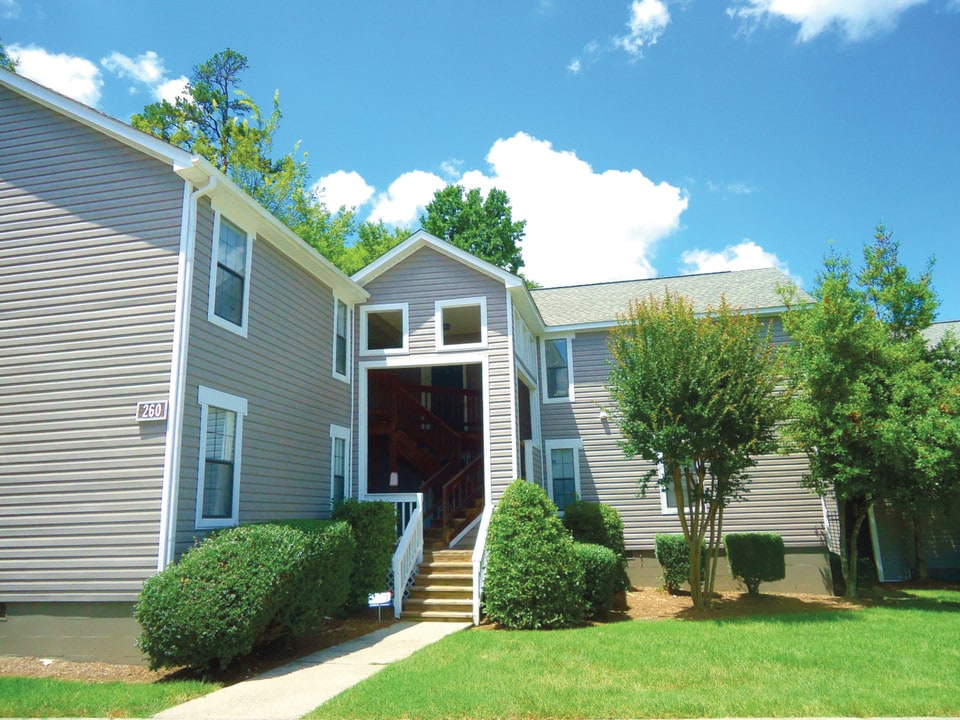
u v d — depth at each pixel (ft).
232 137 102.42
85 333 29.73
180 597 23.65
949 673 21.99
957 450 38.04
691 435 36.63
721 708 18.38
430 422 62.28
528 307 52.49
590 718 18.04
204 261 31.07
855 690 20.03
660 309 41.04
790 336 50.88
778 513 51.96
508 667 23.71
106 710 19.84
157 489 27.40
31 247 31.32
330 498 43.86
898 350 42.14
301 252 40.04
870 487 41.73
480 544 38.96
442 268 50.14
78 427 28.76
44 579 27.63
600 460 56.24
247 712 19.29
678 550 48.60
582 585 35.42
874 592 49.34
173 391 28.14
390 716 18.40
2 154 32.76
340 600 31.89
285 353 39.01
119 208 30.89
